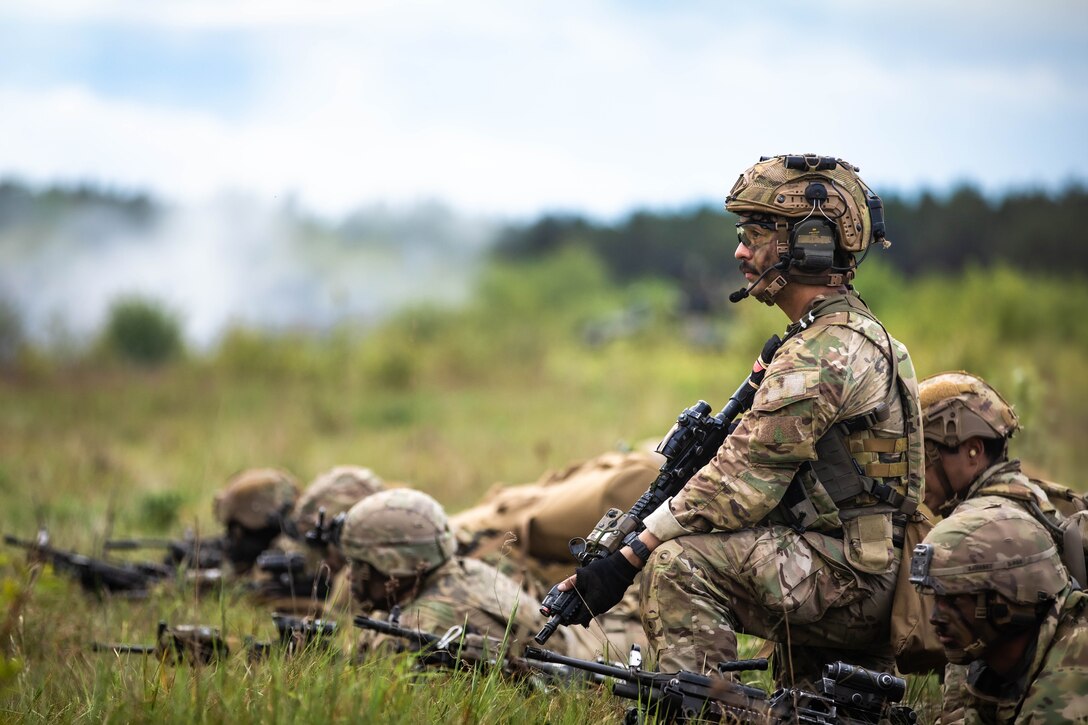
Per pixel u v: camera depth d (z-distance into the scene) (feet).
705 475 39.14
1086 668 32.83
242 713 35.86
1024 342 234.17
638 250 621.72
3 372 233.55
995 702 35.09
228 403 187.42
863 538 38.96
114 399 190.90
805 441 38.04
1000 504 35.76
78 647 51.29
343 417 167.02
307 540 62.18
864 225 40.37
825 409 38.11
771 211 39.88
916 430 39.55
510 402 195.72
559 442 139.74
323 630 45.68
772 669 44.45
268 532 74.43
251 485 74.13
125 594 66.33
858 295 41.29
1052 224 475.72
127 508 97.76
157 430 153.48
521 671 42.37
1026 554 33.65
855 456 39.11
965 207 504.43
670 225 634.02
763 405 38.55
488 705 38.42
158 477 115.14
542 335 307.58
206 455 128.06
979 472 40.29
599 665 38.50
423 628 47.52
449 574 49.80
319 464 126.62
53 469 115.03
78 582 68.59
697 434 40.96
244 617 61.31
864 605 39.52
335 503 66.23
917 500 39.47
